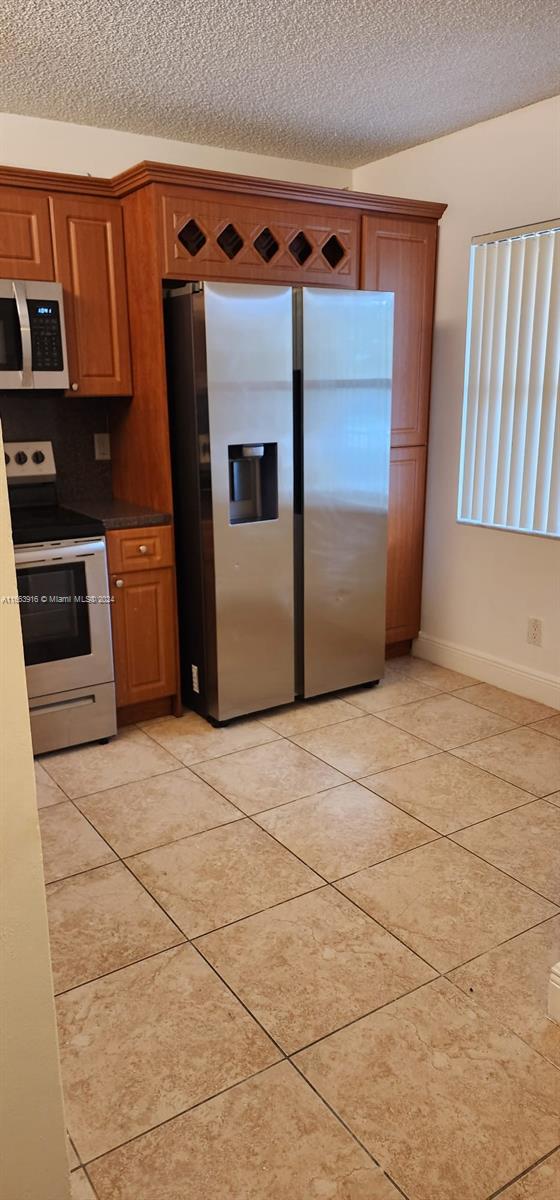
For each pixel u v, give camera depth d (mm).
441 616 4055
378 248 3520
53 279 3068
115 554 3125
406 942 2045
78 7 2309
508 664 3705
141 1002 1857
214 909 2182
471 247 3531
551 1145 1501
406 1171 1453
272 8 2352
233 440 3066
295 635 3502
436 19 2443
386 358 3420
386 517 3590
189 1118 1562
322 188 3244
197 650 3379
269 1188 1425
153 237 2965
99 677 3139
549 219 3195
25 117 3246
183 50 2631
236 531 3156
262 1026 1786
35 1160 1019
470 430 3684
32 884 936
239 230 3129
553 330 3193
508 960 1980
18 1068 974
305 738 3240
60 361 3014
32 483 3391
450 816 2637
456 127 3467
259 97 3084
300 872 2342
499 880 2299
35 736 3041
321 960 1986
